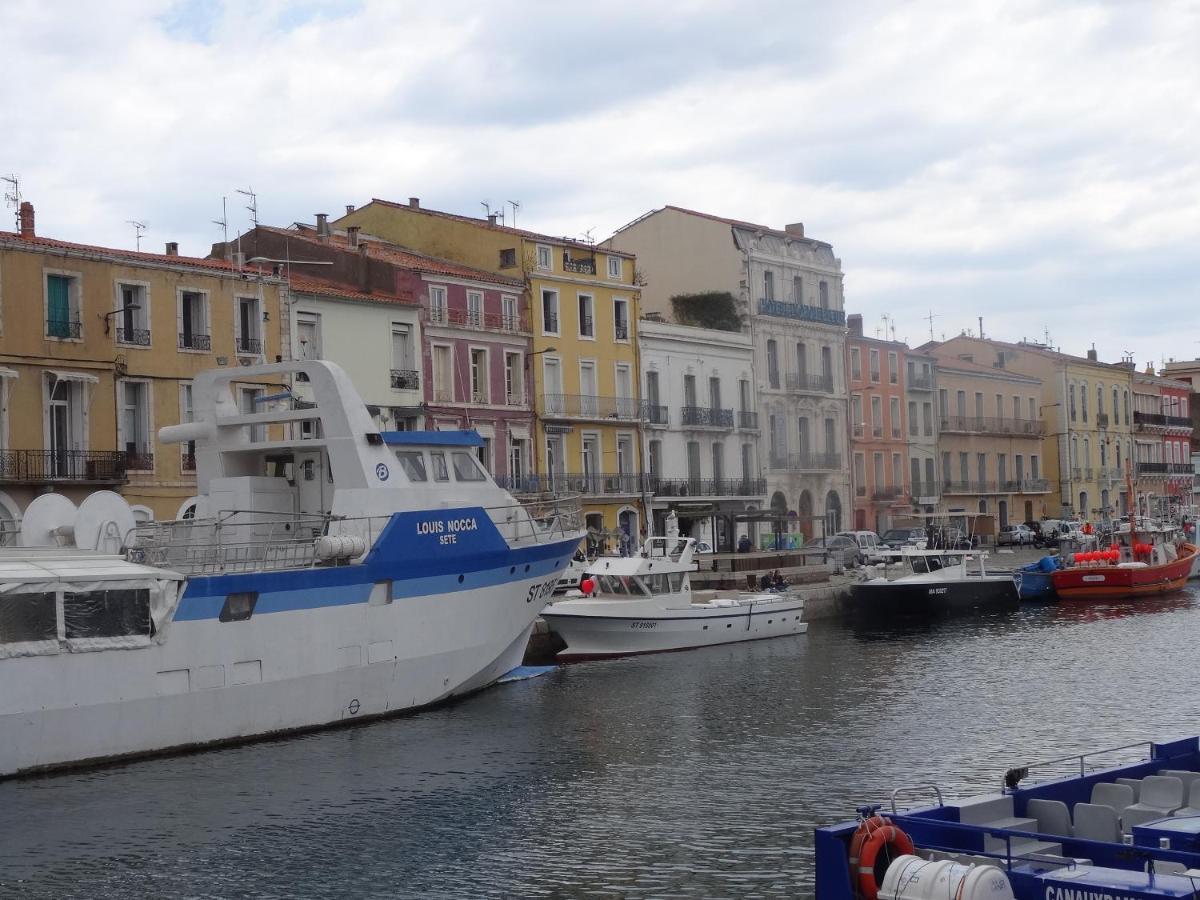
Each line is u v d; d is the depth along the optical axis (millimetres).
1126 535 68250
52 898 16719
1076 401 105875
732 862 17781
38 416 41469
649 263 78250
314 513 28844
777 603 45031
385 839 19125
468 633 29453
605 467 65812
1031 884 12328
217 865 17953
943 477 92188
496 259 62781
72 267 42344
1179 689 31672
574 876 17312
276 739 25500
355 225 65188
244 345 47312
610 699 31172
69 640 22266
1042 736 26016
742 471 74688
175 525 28062
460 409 57344
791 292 79750
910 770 23141
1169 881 11898
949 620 50844
